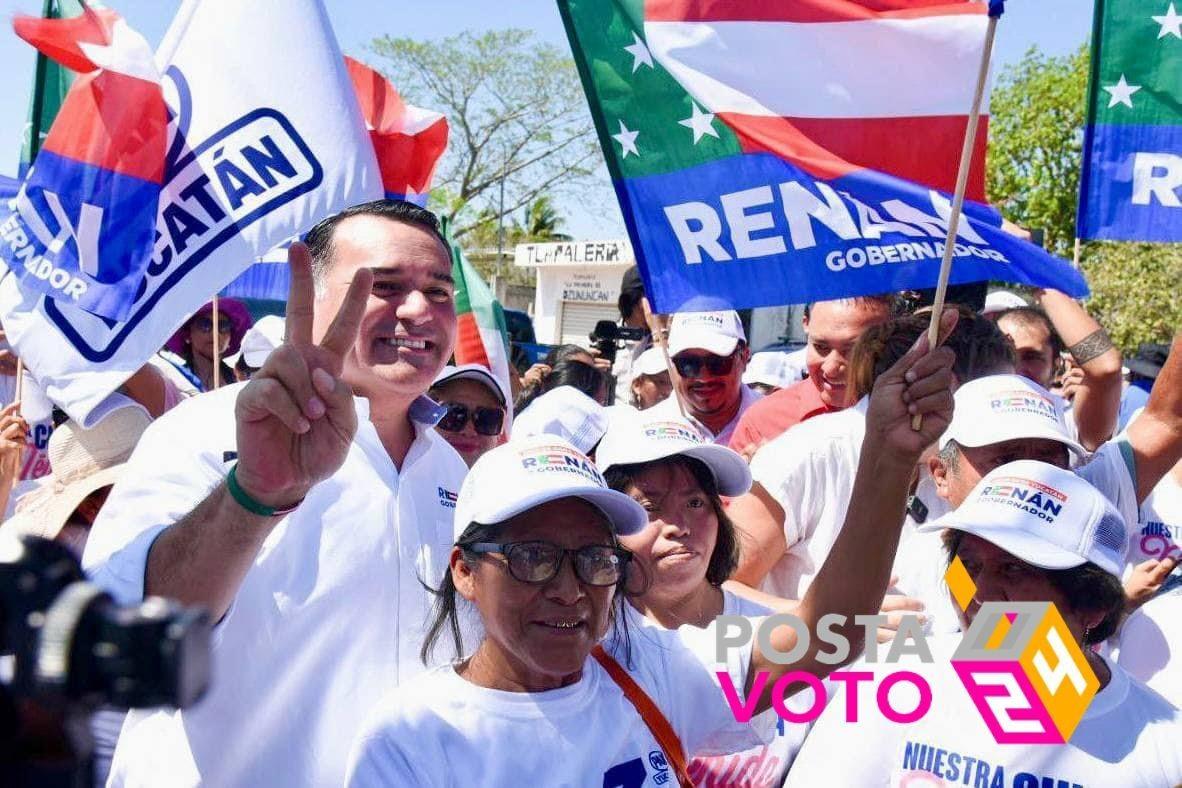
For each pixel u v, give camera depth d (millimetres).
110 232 3361
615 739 2195
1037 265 3135
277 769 2391
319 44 3559
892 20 3162
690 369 5426
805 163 3186
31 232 3383
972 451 3168
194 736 2395
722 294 3232
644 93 3273
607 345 7797
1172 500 3889
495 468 2252
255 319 8047
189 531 2049
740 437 5090
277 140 3508
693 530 2969
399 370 2605
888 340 3500
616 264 32312
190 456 2441
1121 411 6539
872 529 2340
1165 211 3930
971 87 3146
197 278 3412
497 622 2180
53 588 714
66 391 3402
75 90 3402
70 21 3381
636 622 2498
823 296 3174
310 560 2451
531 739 2129
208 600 2057
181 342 6398
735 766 2791
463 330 5859
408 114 4574
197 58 3498
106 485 2848
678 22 3240
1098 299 19031
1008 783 2318
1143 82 3930
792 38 3199
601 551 2197
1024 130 21781
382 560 2527
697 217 3250
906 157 3170
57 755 711
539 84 33312
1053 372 5078
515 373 7250
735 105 3227
